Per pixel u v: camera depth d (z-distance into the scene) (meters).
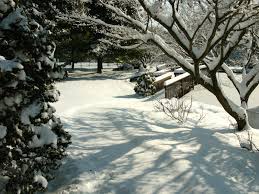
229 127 11.30
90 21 10.91
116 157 8.18
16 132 5.84
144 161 7.85
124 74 31.58
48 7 8.98
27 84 5.84
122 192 6.71
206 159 7.99
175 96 18.33
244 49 14.72
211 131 10.57
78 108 14.65
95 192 6.79
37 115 6.05
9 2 5.94
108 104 15.97
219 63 9.88
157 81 21.22
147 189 6.69
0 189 6.67
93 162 8.02
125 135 9.81
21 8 6.10
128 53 27.92
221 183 6.93
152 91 20.23
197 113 13.44
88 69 36.50
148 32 10.26
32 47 6.04
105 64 46.19
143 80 20.36
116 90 23.42
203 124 11.77
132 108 14.26
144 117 12.35
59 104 16.50
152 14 9.41
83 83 25.38
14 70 5.37
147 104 15.67
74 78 28.23
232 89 20.67
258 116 11.98
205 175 7.17
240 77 23.98
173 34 9.67
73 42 27.75
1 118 5.70
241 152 8.52
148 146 8.63
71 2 10.66
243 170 7.62
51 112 6.77
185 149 8.45
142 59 28.67
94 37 26.84
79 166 7.75
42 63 6.33
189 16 11.31
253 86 11.88
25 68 6.13
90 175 7.38
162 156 8.00
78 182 7.09
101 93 21.92
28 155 6.46
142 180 7.02
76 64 45.44
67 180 7.28
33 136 6.29
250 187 6.94
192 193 6.54
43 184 6.35
